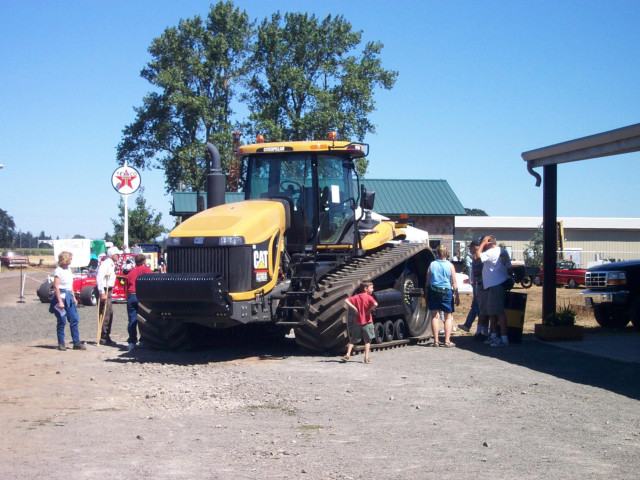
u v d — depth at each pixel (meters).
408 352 11.67
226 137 39.62
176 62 42.97
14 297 26.34
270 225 11.05
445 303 12.30
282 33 43.53
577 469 5.45
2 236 134.25
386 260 12.28
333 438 6.39
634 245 54.72
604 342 12.72
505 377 9.25
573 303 24.20
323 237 11.81
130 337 12.25
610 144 11.47
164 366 10.33
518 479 5.21
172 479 5.21
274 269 11.08
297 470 5.44
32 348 12.28
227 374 9.59
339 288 10.97
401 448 6.05
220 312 10.30
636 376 9.30
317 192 11.88
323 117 39.75
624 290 14.67
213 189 12.64
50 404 7.80
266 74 44.09
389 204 38.09
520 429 6.66
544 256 13.43
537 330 13.27
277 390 8.46
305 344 11.18
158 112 42.78
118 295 21.80
